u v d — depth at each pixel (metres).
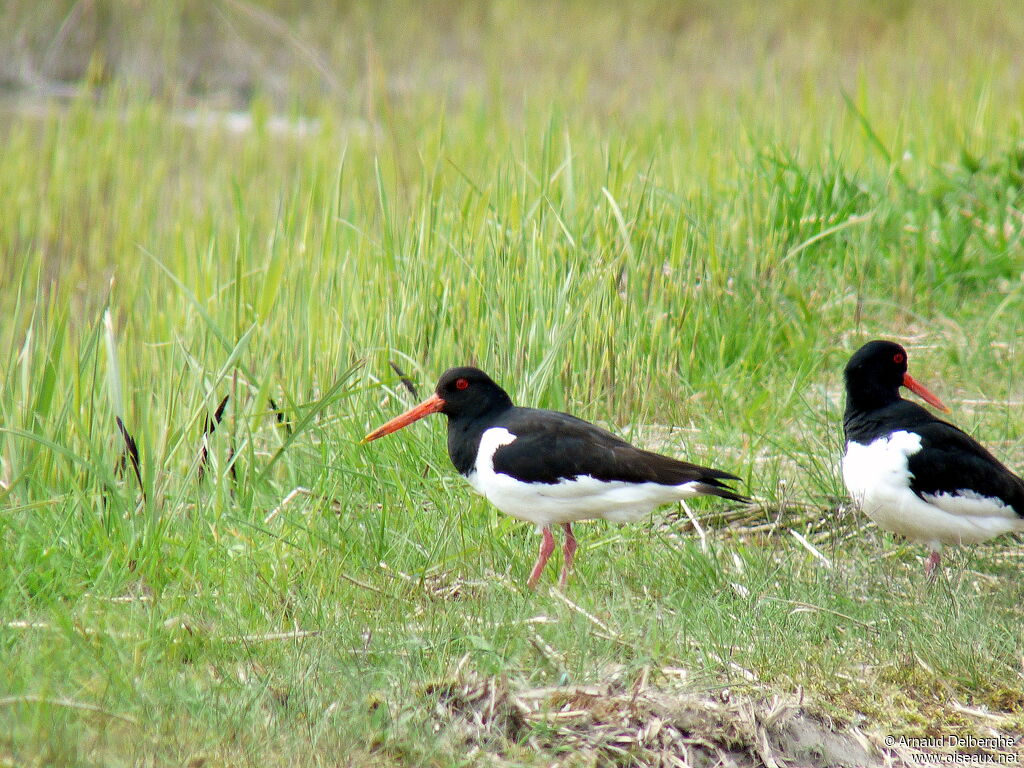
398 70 30.36
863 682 7.64
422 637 7.90
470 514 10.05
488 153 17.95
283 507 9.84
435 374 11.83
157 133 22.25
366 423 11.15
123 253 16.39
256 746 6.56
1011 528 9.05
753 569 9.12
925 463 8.89
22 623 7.74
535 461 9.08
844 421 9.73
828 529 10.25
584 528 10.23
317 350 11.99
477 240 12.74
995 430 12.20
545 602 8.62
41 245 17.22
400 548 9.39
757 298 14.41
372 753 6.66
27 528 8.99
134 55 30.09
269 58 30.81
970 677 7.68
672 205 14.96
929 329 14.87
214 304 12.52
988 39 32.12
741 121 19.11
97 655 7.35
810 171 16.33
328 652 7.60
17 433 8.94
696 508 10.45
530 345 11.70
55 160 20.28
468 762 6.58
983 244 16.45
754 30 33.78
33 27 30.47
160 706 6.86
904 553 9.77
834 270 15.65
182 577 8.71
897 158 18.44
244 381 11.70
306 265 12.56
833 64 29.66
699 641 7.96
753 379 13.32
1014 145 18.06
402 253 12.84
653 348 12.77
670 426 11.95
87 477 10.07
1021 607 8.62
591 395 12.45
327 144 21.06
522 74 30.22
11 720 6.55
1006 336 14.77
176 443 10.24
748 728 7.00
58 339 10.24
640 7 35.75
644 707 7.04
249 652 7.70
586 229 13.51
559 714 6.98
